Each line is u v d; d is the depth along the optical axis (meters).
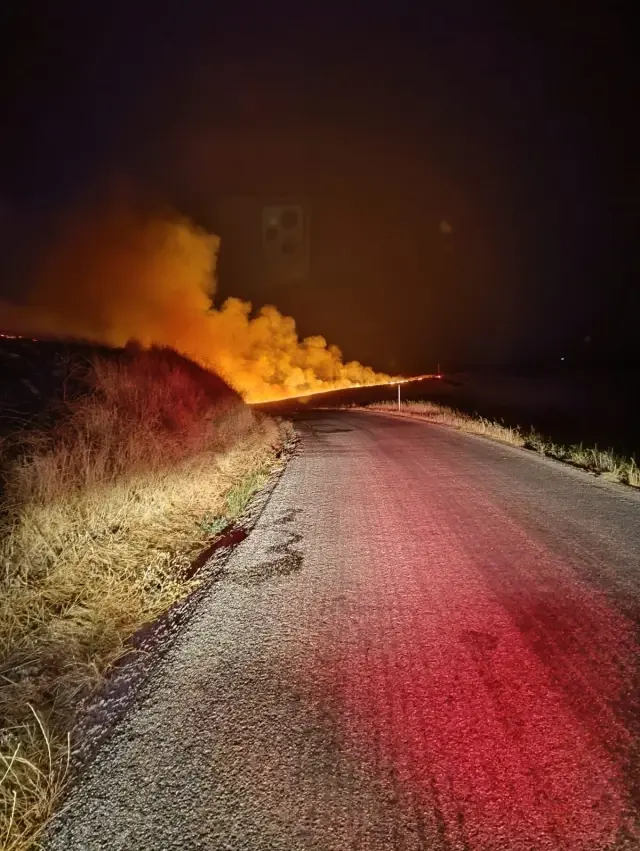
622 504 7.99
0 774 2.82
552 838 2.38
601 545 6.18
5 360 9.77
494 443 15.60
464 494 8.96
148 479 8.09
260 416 25.16
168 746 3.09
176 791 2.76
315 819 2.54
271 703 3.45
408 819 2.52
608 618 4.43
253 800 2.67
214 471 10.84
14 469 6.45
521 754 2.90
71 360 11.12
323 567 5.84
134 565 5.95
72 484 6.77
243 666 3.91
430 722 3.20
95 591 5.21
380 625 4.46
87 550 5.86
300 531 7.23
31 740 3.11
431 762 2.87
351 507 8.41
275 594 5.18
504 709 3.29
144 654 4.21
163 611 5.02
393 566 5.78
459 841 2.39
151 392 11.82
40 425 8.01
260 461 13.17
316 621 4.57
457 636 4.22
